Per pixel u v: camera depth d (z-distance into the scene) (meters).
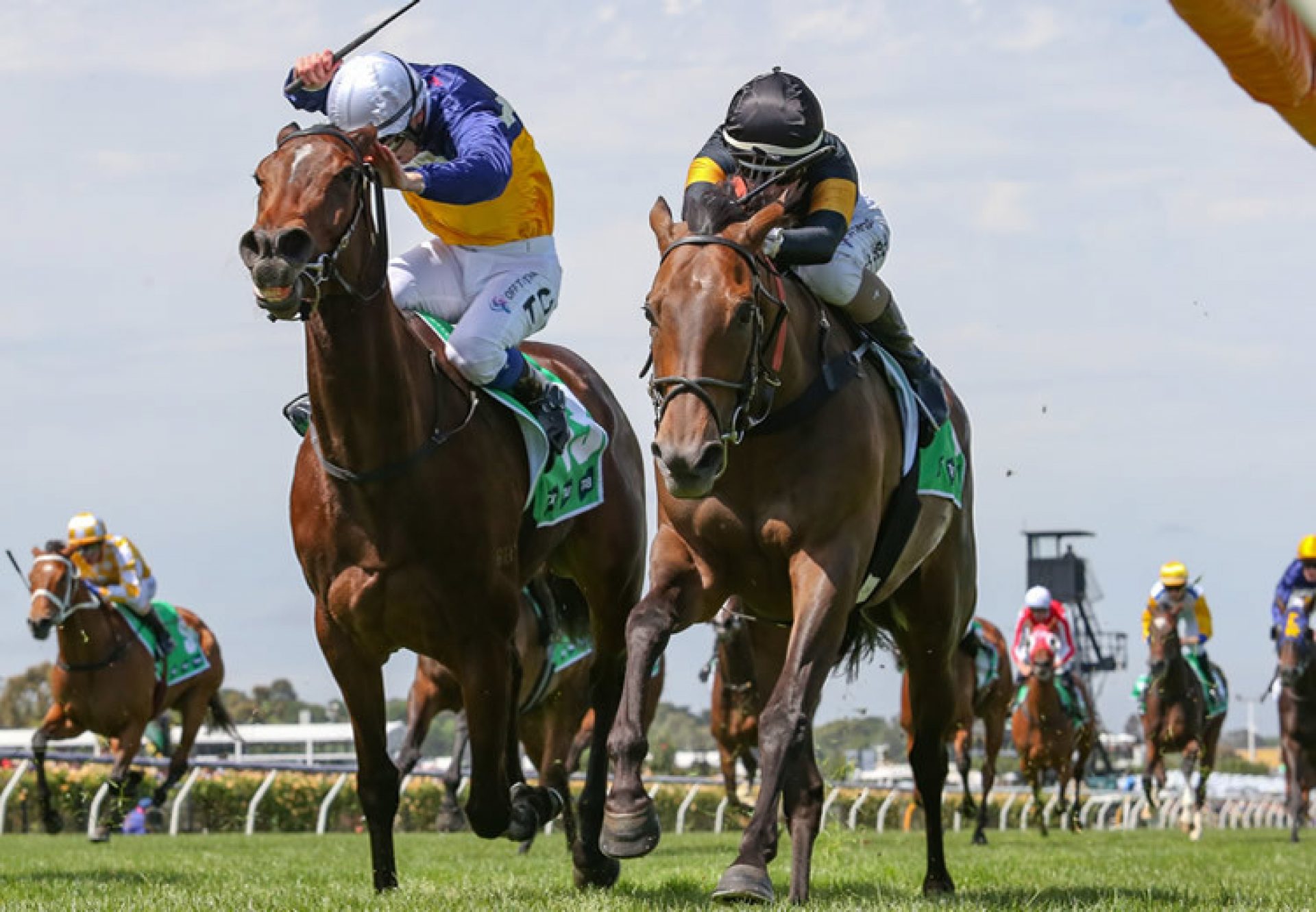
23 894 10.34
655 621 8.37
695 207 8.11
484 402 9.41
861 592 9.25
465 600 8.91
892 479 9.03
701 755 68.06
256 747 61.22
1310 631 26.48
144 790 31.02
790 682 7.97
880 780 39.81
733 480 8.30
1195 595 28.78
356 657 9.09
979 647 24.19
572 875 11.29
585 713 18.23
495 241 9.70
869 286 9.19
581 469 10.20
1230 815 55.59
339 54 9.50
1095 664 56.56
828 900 8.77
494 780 9.03
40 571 20.02
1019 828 41.97
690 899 9.05
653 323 7.90
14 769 28.23
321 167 8.13
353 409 8.47
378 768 9.31
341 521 8.70
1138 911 8.69
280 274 7.76
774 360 8.04
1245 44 3.01
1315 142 3.31
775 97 8.73
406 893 9.20
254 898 8.94
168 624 22.75
